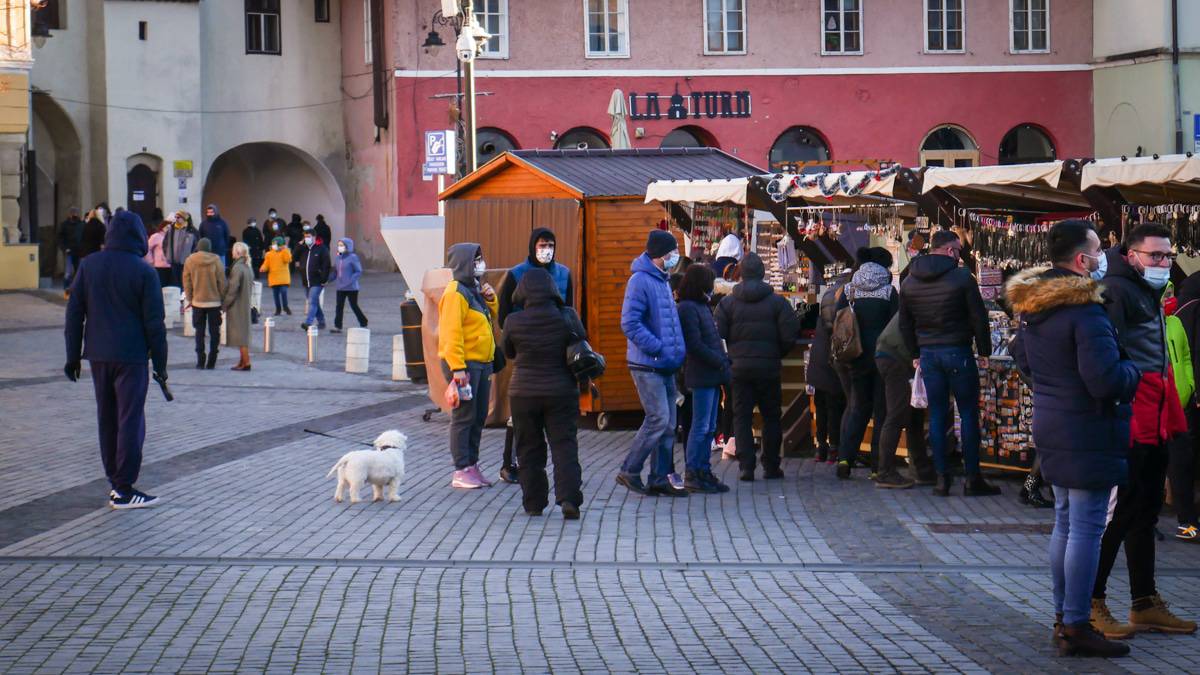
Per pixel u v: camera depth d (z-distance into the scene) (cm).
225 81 4853
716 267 1605
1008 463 1309
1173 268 1248
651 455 1250
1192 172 1097
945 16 4566
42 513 1147
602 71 4456
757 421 1543
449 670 726
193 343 2708
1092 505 758
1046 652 765
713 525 1115
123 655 751
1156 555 1008
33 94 4506
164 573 936
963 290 1216
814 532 1090
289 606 853
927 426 1366
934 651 765
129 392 1162
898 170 1338
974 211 1475
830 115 4541
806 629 809
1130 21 4447
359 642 776
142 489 1257
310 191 5119
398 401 1945
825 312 1397
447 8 2609
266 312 3425
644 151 1969
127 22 4612
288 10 4938
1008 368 1301
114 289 1159
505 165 1806
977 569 967
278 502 1198
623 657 751
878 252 1345
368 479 1192
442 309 1261
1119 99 4509
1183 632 802
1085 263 772
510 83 4422
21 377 2142
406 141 4484
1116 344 749
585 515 1152
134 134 4631
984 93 4588
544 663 739
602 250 1711
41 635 789
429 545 1027
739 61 4500
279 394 2006
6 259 3809
